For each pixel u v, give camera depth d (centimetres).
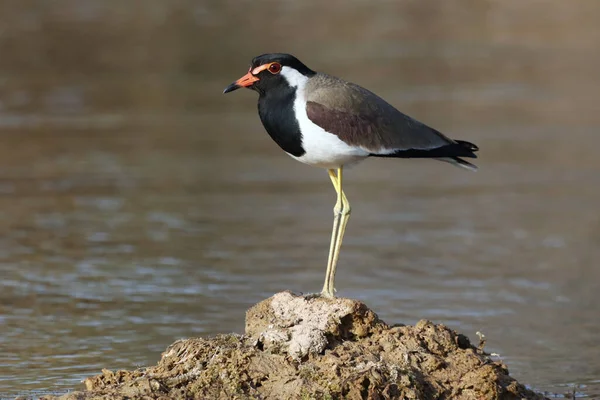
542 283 1658
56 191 2103
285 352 1052
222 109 2764
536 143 2453
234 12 3647
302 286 1616
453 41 3438
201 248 1797
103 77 2983
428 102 2755
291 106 1170
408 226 1939
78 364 1291
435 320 1489
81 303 1532
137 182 2183
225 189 2145
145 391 1012
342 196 1177
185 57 3162
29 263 1709
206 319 1467
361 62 3119
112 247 1798
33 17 3506
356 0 3906
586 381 1273
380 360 1054
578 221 1962
